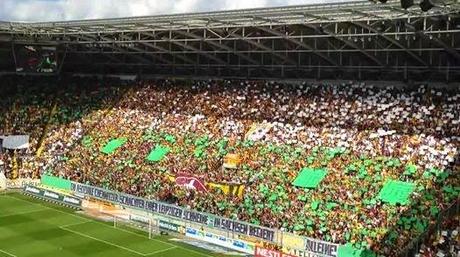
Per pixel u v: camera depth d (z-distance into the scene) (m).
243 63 73.88
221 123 70.38
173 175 63.22
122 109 80.50
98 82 88.44
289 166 59.34
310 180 56.28
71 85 89.06
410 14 47.91
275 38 60.62
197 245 52.38
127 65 86.25
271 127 66.31
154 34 68.00
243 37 61.66
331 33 55.97
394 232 46.56
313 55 68.06
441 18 49.00
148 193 62.22
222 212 55.53
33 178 73.12
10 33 75.25
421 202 49.00
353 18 51.34
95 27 67.88
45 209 63.81
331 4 49.12
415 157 54.34
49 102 86.06
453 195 48.69
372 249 44.94
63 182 68.56
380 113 61.38
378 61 62.69
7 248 50.47
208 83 78.12
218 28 61.22
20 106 85.31
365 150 57.62
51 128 81.44
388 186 52.06
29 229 56.22
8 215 60.97
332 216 50.62
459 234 44.81
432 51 59.03
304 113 66.19
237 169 61.69
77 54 86.50
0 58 86.56
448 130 55.91
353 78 66.69
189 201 58.69
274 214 52.91
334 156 58.47
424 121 58.06
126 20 63.28
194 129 71.12
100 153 72.81
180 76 82.00
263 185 57.66
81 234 55.03
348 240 47.16
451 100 58.56
